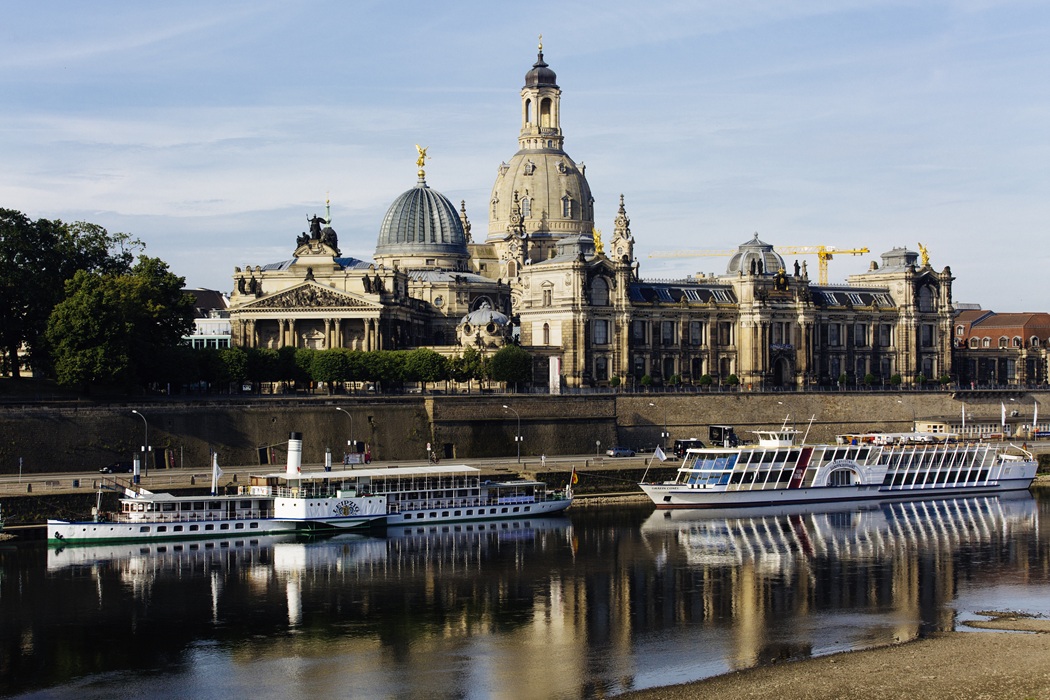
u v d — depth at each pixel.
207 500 154.12
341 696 95.69
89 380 187.88
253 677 100.00
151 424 188.25
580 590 127.62
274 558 142.50
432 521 166.62
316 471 175.62
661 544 152.00
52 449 180.38
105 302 189.62
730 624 114.81
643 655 105.12
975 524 168.00
